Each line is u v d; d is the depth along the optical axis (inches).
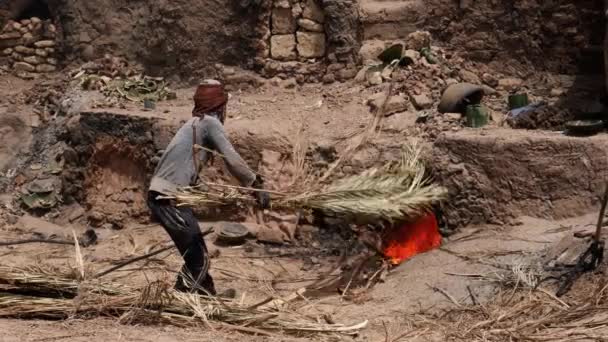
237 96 541.3
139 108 525.0
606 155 382.0
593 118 442.0
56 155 537.0
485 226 403.2
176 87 576.1
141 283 366.0
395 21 528.4
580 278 321.7
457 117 450.0
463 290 335.3
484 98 494.6
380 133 451.8
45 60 603.5
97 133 504.4
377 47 521.7
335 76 530.0
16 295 292.2
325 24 540.7
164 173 315.3
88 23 594.2
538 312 306.0
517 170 400.2
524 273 334.3
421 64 497.7
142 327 277.1
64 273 307.3
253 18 551.5
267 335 279.9
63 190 517.7
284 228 436.8
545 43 504.7
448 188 411.8
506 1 512.1
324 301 345.1
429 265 366.0
